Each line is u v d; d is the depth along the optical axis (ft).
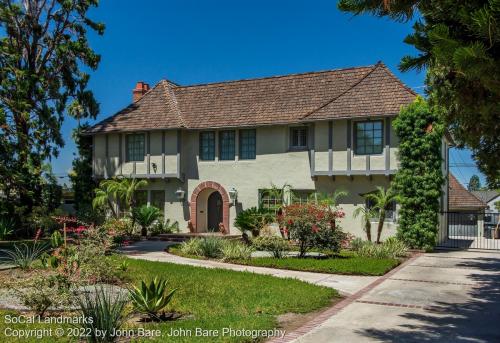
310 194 78.23
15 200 89.20
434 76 28.17
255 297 33.83
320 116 75.20
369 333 25.93
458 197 122.21
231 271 45.55
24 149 88.33
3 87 87.97
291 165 80.23
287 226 57.00
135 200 92.58
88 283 33.55
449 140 85.87
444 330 26.84
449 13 17.63
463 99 22.08
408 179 67.21
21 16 93.20
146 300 27.50
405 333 26.08
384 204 67.72
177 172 87.35
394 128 68.90
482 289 39.45
